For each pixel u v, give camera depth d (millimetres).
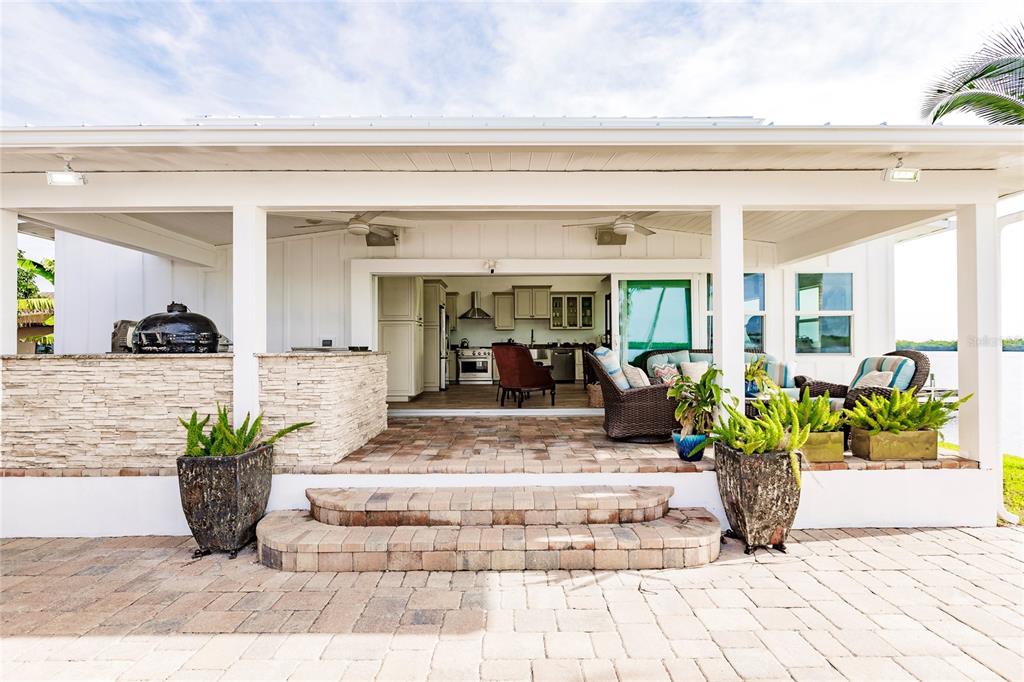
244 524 3379
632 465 3791
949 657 2238
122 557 3350
